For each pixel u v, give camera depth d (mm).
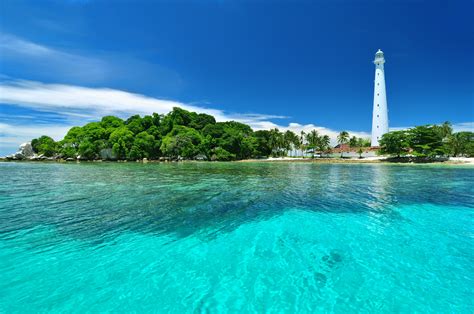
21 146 104125
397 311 6203
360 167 61906
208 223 13336
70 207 16500
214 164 74875
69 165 64000
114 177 34188
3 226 12430
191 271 8070
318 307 6324
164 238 11070
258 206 17297
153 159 100438
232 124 146750
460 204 18031
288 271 8109
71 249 9734
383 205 17703
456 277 7758
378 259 9000
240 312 6098
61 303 6363
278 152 134250
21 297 6590
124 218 14062
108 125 110438
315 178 35250
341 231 12117
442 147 78250
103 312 6055
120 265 8438
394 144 83438
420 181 31688
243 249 9883
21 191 22344
